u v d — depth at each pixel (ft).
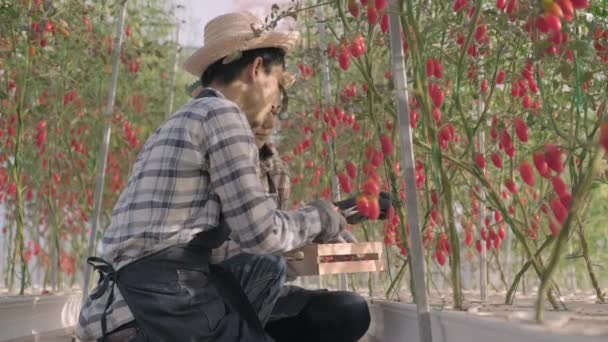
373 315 8.71
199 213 5.50
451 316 5.25
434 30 7.14
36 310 11.30
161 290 5.31
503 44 6.67
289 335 7.10
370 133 9.64
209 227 5.49
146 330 5.32
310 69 11.33
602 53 6.86
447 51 7.92
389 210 6.48
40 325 11.46
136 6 16.29
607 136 3.51
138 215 5.41
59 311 12.39
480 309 5.90
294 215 5.65
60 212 16.85
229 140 5.42
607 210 11.67
